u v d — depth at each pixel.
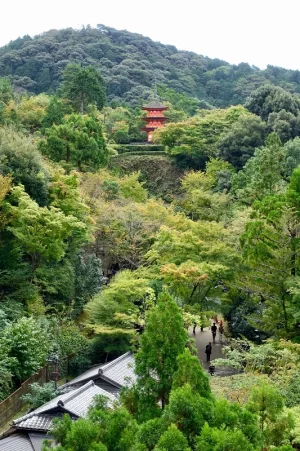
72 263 34.75
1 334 24.81
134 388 12.53
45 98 75.25
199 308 29.66
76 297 33.50
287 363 19.78
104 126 72.06
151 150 69.56
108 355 28.19
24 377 24.69
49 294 32.53
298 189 27.31
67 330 29.31
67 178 35.28
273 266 25.92
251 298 30.27
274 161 37.44
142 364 12.40
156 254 31.95
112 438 10.47
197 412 10.22
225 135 60.72
